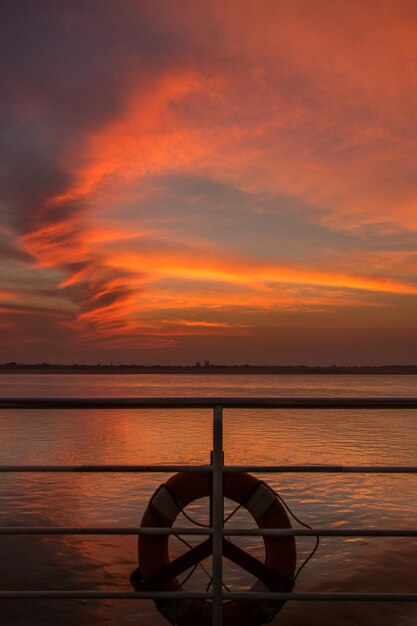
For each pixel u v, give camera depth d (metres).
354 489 9.39
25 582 5.03
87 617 4.07
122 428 23.86
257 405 2.49
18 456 14.90
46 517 7.54
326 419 29.86
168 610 2.67
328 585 4.95
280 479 10.32
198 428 23.97
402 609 4.26
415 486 9.64
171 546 6.14
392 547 6.08
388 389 75.88
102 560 5.68
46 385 94.06
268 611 2.65
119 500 8.61
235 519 7.24
